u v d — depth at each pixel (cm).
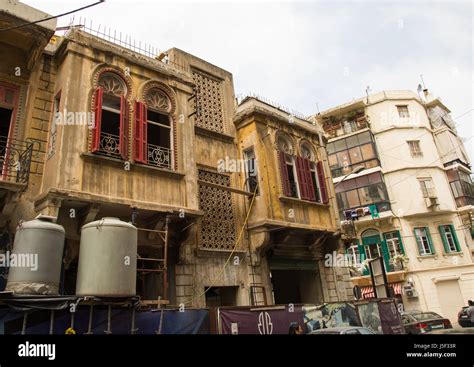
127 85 1050
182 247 1070
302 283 1534
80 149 899
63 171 854
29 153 841
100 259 723
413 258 2694
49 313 639
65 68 973
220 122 1438
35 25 906
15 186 774
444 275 2620
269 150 1383
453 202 2889
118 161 943
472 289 2573
